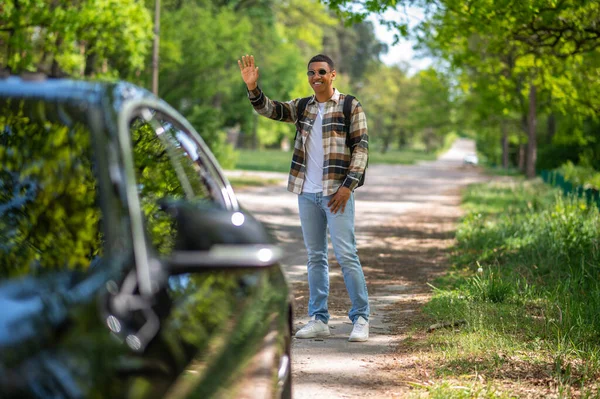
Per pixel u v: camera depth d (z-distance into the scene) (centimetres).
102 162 245
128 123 264
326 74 689
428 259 1427
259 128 10862
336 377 599
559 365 605
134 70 3666
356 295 727
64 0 2119
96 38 2345
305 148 704
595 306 821
